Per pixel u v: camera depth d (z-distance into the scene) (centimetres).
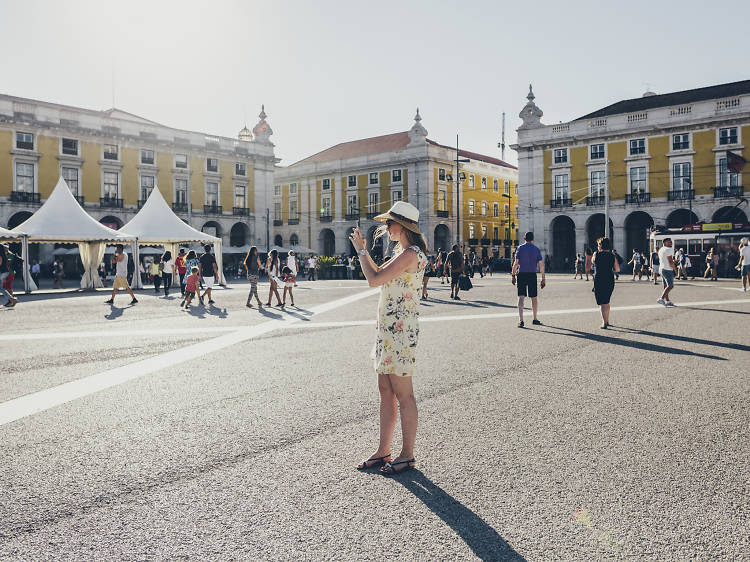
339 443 327
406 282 289
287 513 238
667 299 1153
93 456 306
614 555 203
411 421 286
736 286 1834
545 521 229
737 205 3222
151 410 396
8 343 699
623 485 264
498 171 5475
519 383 472
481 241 5162
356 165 4941
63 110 3475
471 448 316
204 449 317
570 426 355
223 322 925
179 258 1700
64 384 474
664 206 3472
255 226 4462
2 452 313
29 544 213
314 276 2956
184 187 4050
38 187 3381
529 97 4025
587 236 3803
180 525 228
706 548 208
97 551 208
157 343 695
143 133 3828
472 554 204
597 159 3731
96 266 2075
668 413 382
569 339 710
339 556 203
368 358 586
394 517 234
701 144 3356
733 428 348
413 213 296
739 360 567
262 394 439
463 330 797
